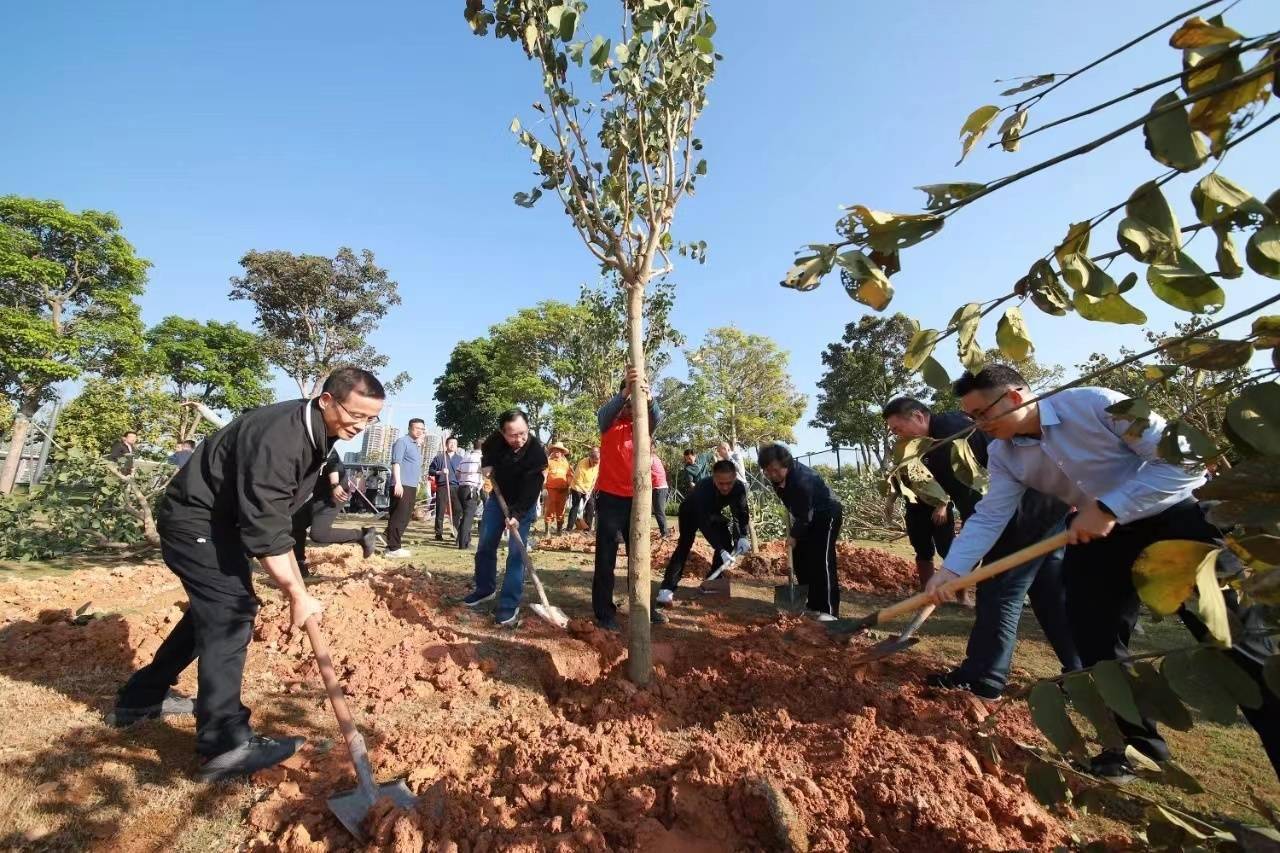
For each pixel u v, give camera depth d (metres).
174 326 33.09
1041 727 1.35
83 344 25.33
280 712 3.19
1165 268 1.02
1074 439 2.63
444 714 3.28
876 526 12.14
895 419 4.42
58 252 25.95
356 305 34.16
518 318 34.31
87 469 7.78
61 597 4.86
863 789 2.40
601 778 2.58
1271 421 0.99
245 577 2.78
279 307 33.75
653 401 4.35
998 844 2.14
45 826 2.29
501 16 3.62
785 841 2.11
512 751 2.83
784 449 5.20
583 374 14.45
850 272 1.08
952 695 3.40
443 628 4.41
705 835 2.20
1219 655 1.17
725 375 41.78
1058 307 1.23
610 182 3.84
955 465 1.64
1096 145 0.95
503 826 2.23
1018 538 3.45
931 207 1.07
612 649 4.03
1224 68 0.96
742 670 3.77
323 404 2.78
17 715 3.03
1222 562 1.35
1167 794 2.63
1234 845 1.42
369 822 2.20
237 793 2.54
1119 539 2.71
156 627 4.16
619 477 4.49
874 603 6.19
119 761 2.71
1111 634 2.83
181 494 2.68
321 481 6.51
